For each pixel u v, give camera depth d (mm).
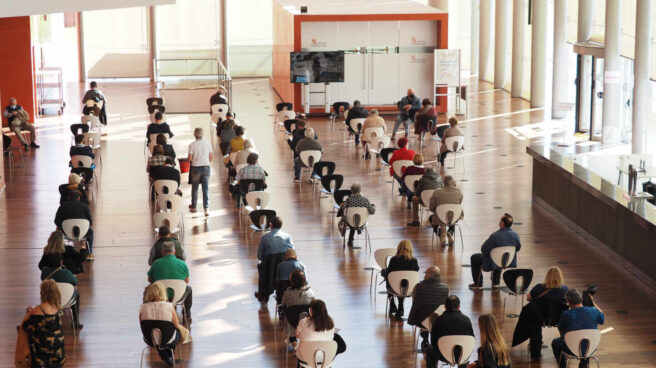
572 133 21422
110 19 30672
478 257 11438
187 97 26453
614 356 9492
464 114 24344
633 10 19484
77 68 30719
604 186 12930
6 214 14844
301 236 13664
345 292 11383
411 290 10164
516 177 17328
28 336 8586
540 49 24938
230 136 17594
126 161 18641
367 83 24438
